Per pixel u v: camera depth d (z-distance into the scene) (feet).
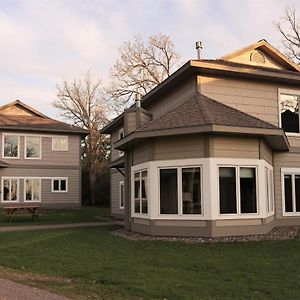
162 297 20.21
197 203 42.06
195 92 49.70
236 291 21.27
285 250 34.17
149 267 27.48
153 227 43.55
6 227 59.88
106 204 144.97
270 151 52.54
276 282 23.40
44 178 109.40
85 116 162.81
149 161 44.42
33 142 109.60
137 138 44.04
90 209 108.58
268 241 39.22
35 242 40.68
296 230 48.67
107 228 56.59
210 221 41.11
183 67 48.60
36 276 25.49
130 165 52.16
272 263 28.84
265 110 53.36
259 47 57.11
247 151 43.52
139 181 48.03
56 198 110.22
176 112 45.65
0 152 105.50
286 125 55.57
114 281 23.34
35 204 107.45
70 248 36.22
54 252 34.19
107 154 157.79
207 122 40.81
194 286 22.18
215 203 41.37
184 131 41.37
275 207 54.39
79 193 112.98
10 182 105.70
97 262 29.45
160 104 60.23
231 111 45.34
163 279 23.84
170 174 43.73
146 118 54.60
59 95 165.48
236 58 55.83
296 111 56.49
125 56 134.31
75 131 112.88
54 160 111.14
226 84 51.16
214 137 42.14
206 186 41.47
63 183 111.45
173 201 43.27
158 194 43.78
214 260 29.91
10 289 21.77
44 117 119.65
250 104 52.39
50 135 111.55
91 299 19.89
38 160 109.40
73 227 58.90
